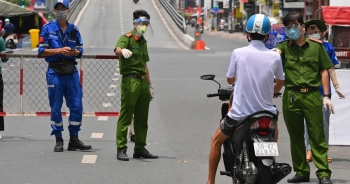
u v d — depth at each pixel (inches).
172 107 1424.7
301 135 773.3
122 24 5876.0
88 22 5974.4
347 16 1342.3
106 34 5088.6
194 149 968.9
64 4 908.6
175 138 1061.1
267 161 592.1
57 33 915.4
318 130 751.7
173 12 5472.4
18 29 4227.4
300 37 751.7
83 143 959.0
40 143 1001.5
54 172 804.6
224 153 687.1
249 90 624.1
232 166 671.1
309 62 748.6
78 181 759.7
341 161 903.1
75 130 946.1
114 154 925.2
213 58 3061.0
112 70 2073.1
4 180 759.1
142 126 895.7
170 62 2768.2
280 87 653.3
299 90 749.9
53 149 954.1
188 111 1368.1
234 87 650.2
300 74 749.9
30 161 868.0
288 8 4763.8
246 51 631.8
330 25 1358.3
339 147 1009.5
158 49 3814.0
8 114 1067.3
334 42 1375.5
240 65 627.8
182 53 3422.7
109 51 3513.8
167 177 787.4
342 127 1016.2
